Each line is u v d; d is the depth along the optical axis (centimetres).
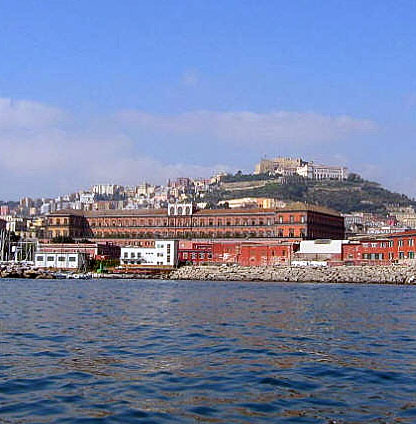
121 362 3803
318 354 4141
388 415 2638
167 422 2538
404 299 10012
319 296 10762
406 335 5156
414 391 3062
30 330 5347
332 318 6600
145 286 14712
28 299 9406
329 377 3384
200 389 3095
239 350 4291
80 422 2538
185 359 3922
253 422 2541
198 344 4566
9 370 3528
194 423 2528
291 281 18738
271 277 19175
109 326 5694
